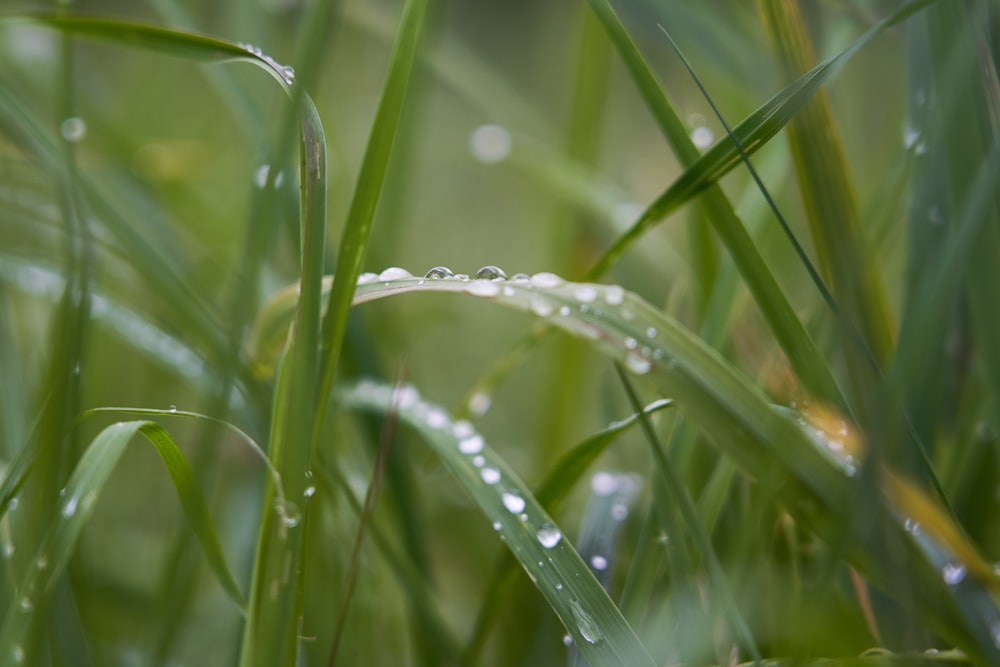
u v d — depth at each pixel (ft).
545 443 1.40
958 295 1.18
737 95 1.40
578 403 1.40
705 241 1.28
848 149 1.37
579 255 1.55
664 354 1.10
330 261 1.28
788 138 1.15
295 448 1.07
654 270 1.53
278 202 1.20
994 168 1.08
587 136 1.54
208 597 1.34
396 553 1.20
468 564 1.37
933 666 1.10
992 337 1.14
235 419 1.27
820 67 1.10
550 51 3.67
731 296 1.21
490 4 4.12
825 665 1.10
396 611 1.28
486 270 1.14
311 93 1.23
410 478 1.27
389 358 1.46
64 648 1.17
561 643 1.24
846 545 1.06
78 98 1.50
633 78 1.13
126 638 1.28
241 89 1.35
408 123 1.41
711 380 1.10
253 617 1.07
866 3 1.29
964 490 1.21
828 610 1.14
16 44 1.56
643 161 2.65
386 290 1.12
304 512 1.07
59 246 1.37
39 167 1.28
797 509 1.09
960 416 1.20
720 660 1.16
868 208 1.22
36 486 1.16
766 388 1.20
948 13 1.15
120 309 1.32
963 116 1.14
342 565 1.23
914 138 1.19
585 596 1.09
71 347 1.17
